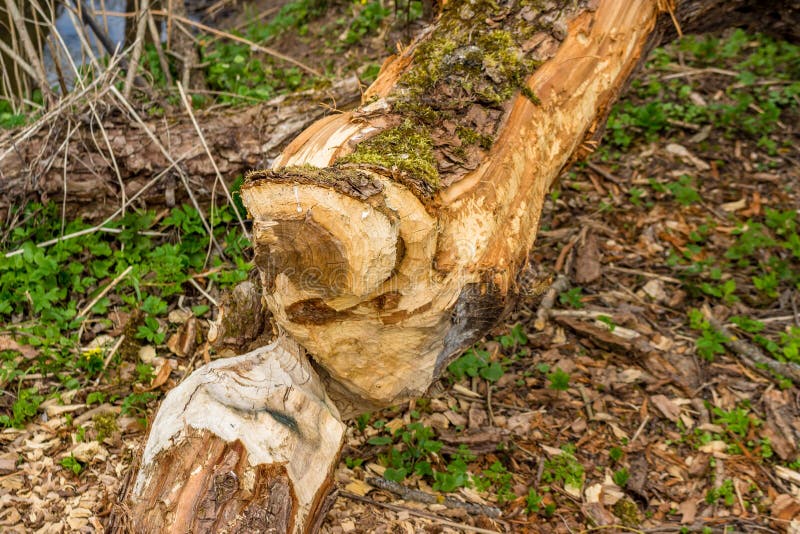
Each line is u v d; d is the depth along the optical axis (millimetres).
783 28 3889
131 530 1918
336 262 1916
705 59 5289
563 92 2648
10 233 3523
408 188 2027
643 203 4297
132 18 5074
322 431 2152
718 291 3785
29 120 4051
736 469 2994
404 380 2404
